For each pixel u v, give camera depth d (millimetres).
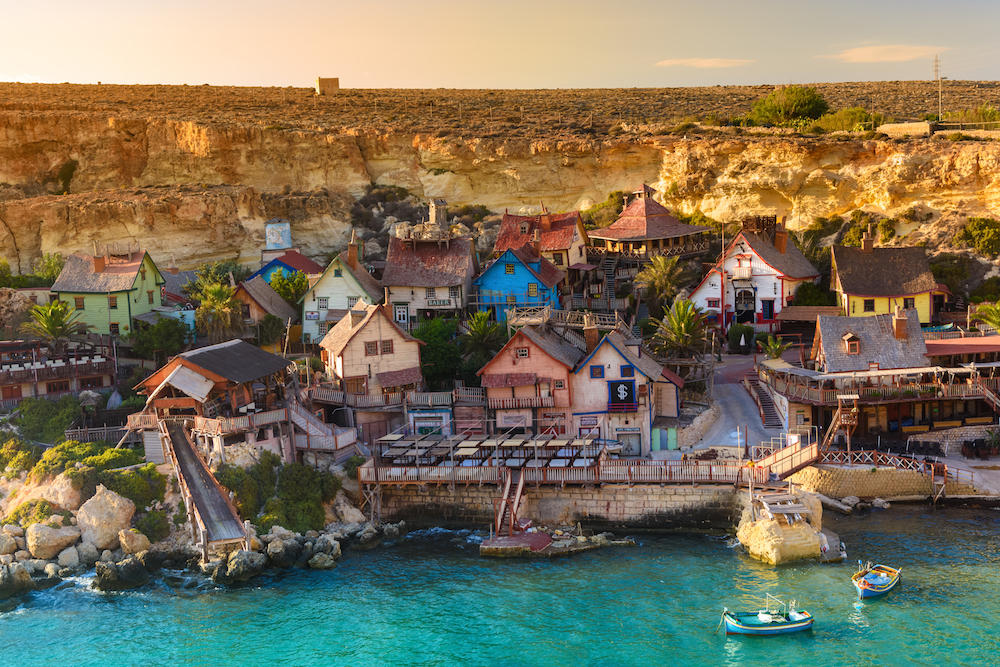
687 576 54594
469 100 179625
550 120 145625
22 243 113562
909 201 98938
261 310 89938
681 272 97562
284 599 54281
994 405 68312
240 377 67312
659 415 71875
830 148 103750
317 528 62875
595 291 99125
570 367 69625
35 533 58188
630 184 119750
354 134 130250
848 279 88375
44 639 50406
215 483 61406
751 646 47156
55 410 72312
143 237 113375
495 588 54531
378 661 47094
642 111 158125
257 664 47344
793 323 91938
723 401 77125
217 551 58594
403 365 75750
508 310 83625
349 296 92125
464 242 95312
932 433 68938
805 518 58281
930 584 51906
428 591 54562
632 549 58969
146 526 60031
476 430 72312
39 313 81750
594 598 52688
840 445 68875
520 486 62062
